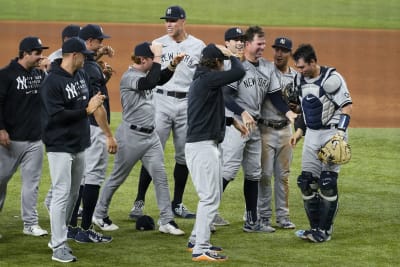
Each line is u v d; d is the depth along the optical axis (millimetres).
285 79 36969
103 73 35594
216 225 37500
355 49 100062
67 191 31328
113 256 32031
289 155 37094
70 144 31266
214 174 31422
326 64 90625
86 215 34188
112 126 58156
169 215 35875
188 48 40344
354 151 53219
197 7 132875
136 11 127250
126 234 35719
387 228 36844
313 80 34250
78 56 31109
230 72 30547
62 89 30812
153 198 42719
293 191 44375
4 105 34062
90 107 30766
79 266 30562
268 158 36719
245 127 33219
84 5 131375
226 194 43594
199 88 31125
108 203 36406
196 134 31391
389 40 106938
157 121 39781
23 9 125250
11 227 36438
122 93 35281
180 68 39875
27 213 35188
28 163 34906
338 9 134000
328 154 33375
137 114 35156
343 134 33719
